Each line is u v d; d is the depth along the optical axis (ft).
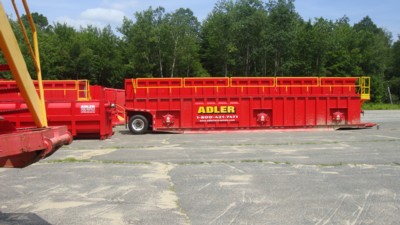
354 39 254.27
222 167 34.17
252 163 36.11
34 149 14.88
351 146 47.85
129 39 220.64
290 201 23.21
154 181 28.63
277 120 73.41
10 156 15.52
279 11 201.46
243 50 212.64
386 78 309.01
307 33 218.18
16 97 58.75
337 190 25.84
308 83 74.23
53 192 25.58
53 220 19.89
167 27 203.31
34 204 22.82
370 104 230.48
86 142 55.26
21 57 14.57
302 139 56.49
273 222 19.38
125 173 31.60
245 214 20.68
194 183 27.94
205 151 44.29
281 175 30.66
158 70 210.79
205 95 72.59
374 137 58.44
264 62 210.79
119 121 85.87
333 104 74.23
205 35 234.79
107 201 23.39
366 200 23.41
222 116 72.59
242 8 210.38
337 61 237.04
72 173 31.65
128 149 46.65
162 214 20.75
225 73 215.51
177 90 72.54
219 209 21.61
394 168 33.53
